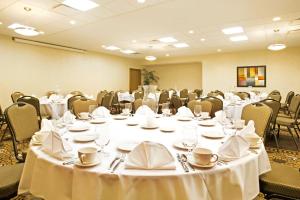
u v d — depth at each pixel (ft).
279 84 28.09
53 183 3.57
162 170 3.32
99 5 13.37
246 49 29.04
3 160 9.99
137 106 11.59
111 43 25.21
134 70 39.73
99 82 32.37
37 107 12.48
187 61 35.22
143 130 6.16
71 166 3.46
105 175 3.19
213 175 3.38
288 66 27.53
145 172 3.24
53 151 3.79
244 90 30.45
